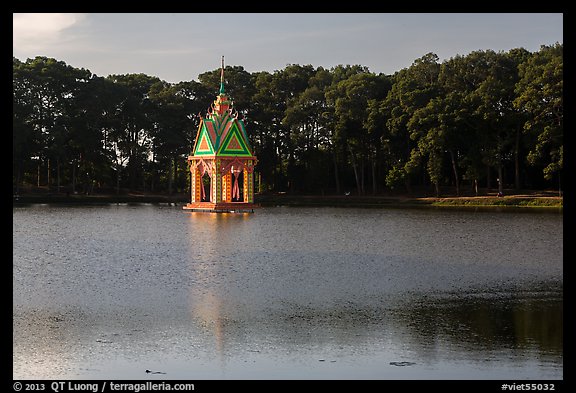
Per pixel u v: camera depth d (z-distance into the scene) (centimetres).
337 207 12300
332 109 14100
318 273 4297
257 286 3838
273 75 15212
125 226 8144
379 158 14075
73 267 4588
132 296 3556
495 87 11381
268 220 9106
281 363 2486
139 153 14738
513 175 13188
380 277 4138
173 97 14700
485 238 6366
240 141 11419
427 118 11638
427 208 11369
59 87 13675
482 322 2995
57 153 13150
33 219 9250
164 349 2641
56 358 2548
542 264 4681
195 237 6762
